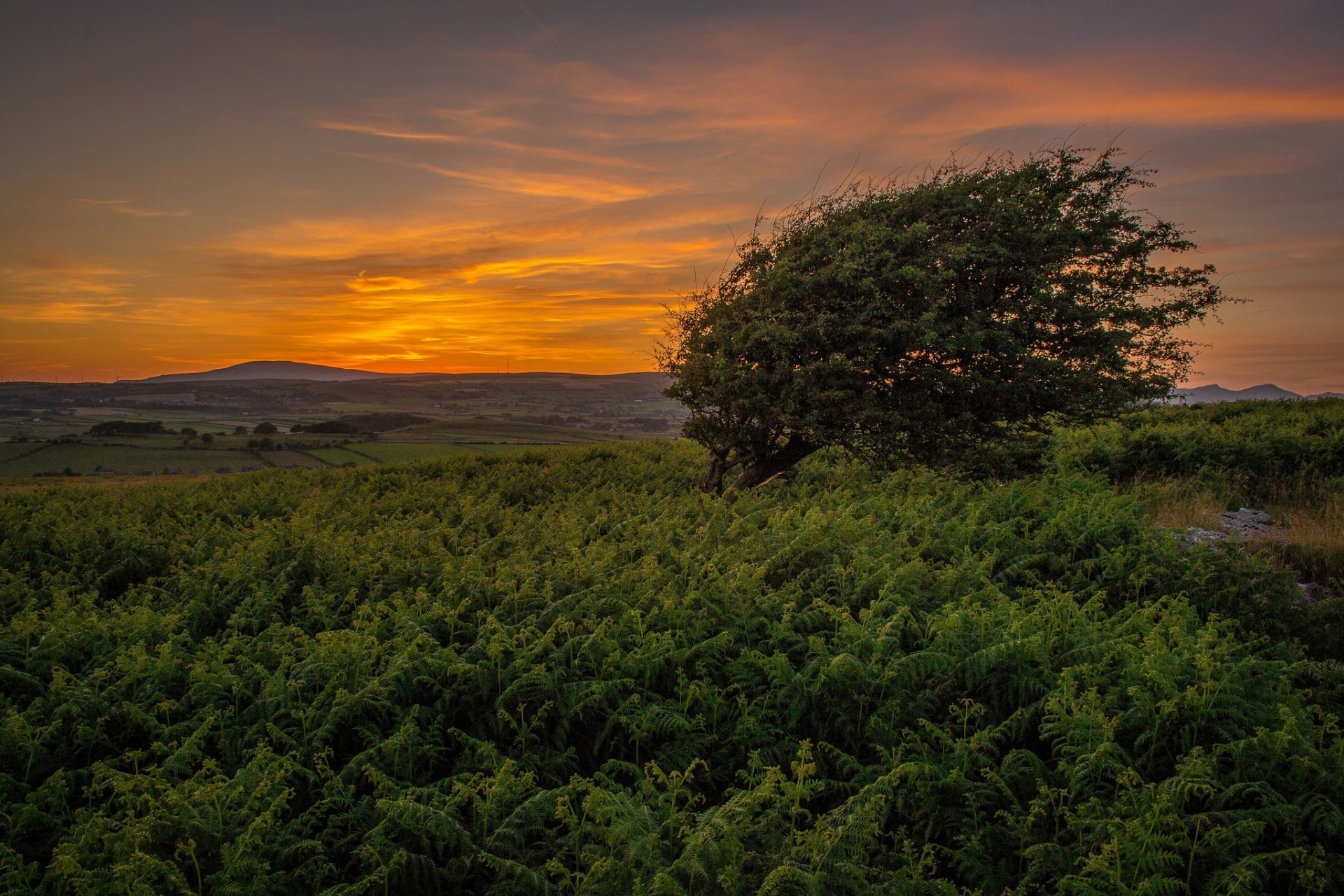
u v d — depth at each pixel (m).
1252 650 7.74
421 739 5.66
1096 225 13.40
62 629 7.02
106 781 4.78
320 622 7.95
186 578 9.12
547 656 6.59
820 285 13.55
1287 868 4.45
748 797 4.75
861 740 6.09
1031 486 14.55
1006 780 5.34
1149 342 13.66
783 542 9.94
